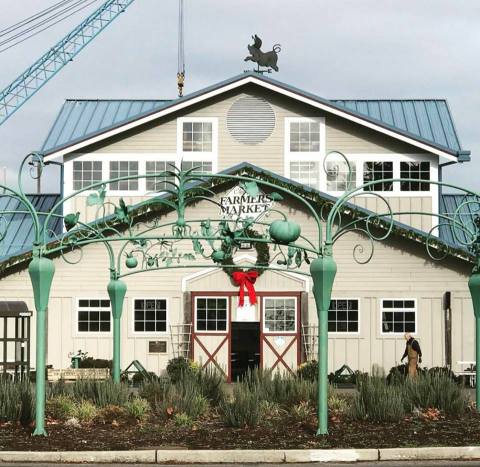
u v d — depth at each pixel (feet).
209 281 117.29
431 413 69.97
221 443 59.21
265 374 83.71
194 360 116.57
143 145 128.36
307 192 115.65
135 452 55.16
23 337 99.76
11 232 131.85
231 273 116.88
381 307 116.57
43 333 62.18
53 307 117.70
